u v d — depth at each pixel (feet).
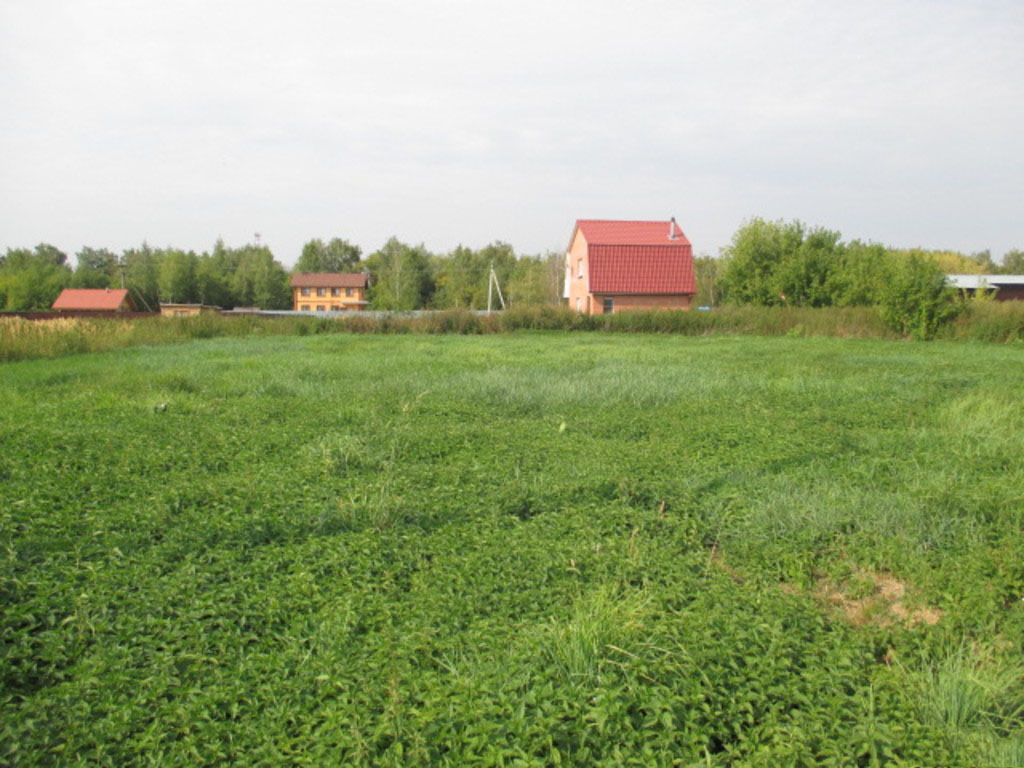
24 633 13.10
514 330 110.22
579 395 39.58
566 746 10.35
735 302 135.13
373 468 25.02
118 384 42.57
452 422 32.71
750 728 11.01
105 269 294.05
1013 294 146.00
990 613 14.52
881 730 10.77
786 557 17.44
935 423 33.27
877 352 71.92
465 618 14.08
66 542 17.10
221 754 10.23
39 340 65.57
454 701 10.93
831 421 33.50
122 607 14.15
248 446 26.89
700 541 18.75
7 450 25.13
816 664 12.66
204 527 17.93
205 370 50.88
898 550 17.57
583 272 140.26
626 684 11.52
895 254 130.72
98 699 11.39
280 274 250.57
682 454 26.86
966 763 10.34
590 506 20.31
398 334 103.91
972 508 20.06
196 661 12.45
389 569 16.19
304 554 16.66
